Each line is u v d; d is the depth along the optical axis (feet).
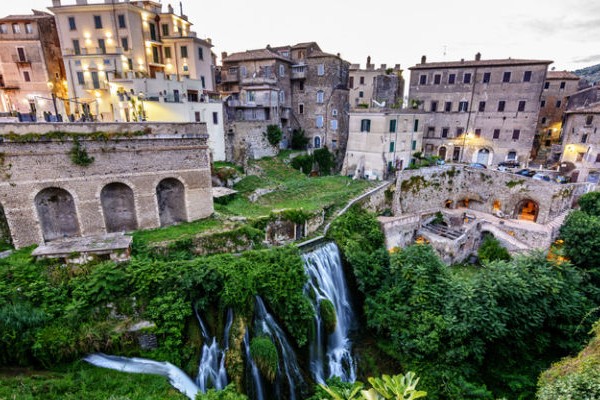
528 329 60.08
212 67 171.12
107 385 45.42
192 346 53.36
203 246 67.00
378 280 75.05
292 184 119.34
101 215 65.26
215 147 129.29
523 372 60.64
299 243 81.92
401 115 134.21
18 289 49.32
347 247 82.38
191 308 54.90
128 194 68.44
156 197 70.13
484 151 153.17
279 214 81.00
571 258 84.07
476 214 125.70
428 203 130.72
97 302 51.88
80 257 54.65
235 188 108.27
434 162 138.41
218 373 53.67
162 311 52.49
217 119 128.16
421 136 152.76
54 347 46.60
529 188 116.57
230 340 55.11
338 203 103.14
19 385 42.65
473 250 109.81
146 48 145.89
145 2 149.59
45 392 42.65
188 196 73.67
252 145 142.61
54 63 142.00
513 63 138.51
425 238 105.60
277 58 155.63
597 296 69.62
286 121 168.76
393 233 102.01
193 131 70.85
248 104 151.53
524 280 62.49
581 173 134.10
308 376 61.57
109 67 132.98
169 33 153.17
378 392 17.29
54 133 58.39
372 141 130.93
